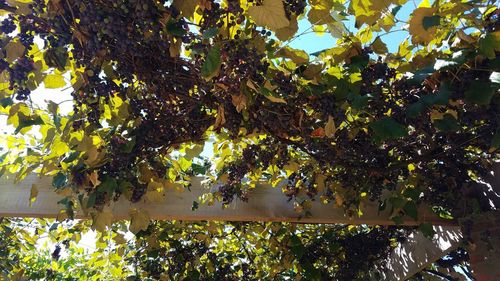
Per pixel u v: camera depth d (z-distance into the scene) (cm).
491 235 223
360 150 215
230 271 348
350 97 178
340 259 325
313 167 248
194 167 261
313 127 200
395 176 235
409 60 195
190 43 163
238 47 161
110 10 148
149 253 334
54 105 180
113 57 166
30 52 167
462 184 244
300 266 317
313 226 334
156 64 173
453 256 332
